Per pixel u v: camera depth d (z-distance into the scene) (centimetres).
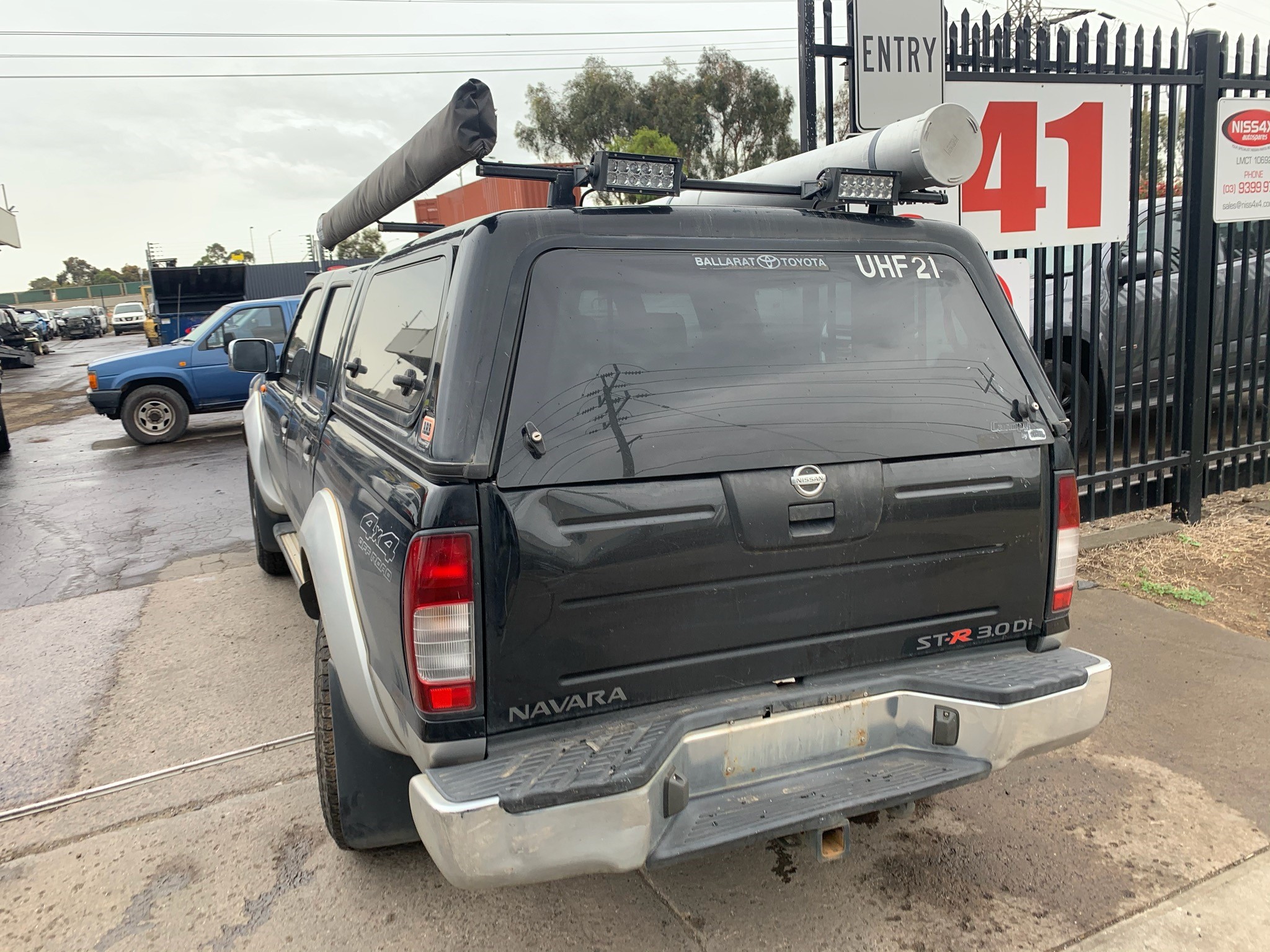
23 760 370
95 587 610
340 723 265
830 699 236
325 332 404
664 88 3428
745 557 224
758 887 278
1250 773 329
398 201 332
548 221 226
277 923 268
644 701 223
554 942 256
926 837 300
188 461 1090
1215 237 599
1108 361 553
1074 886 273
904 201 290
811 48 477
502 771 204
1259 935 250
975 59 511
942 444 246
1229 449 612
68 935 265
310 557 280
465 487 202
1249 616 461
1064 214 531
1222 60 554
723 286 237
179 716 403
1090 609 479
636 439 216
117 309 4984
